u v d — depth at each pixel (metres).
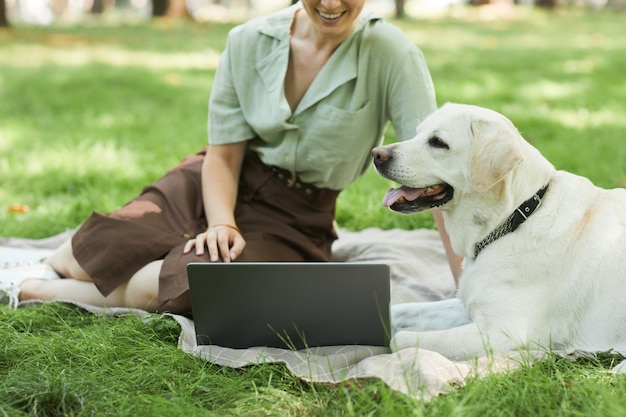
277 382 2.83
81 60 13.41
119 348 3.08
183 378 2.88
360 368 2.79
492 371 2.74
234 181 3.76
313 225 3.78
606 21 22.17
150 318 3.32
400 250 4.40
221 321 3.08
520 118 8.06
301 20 3.72
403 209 3.20
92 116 8.58
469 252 3.19
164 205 3.72
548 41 16.53
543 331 3.08
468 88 9.97
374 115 3.65
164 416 2.58
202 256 3.39
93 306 3.55
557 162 6.27
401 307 3.50
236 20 23.20
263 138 3.71
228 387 2.79
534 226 3.07
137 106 9.22
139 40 16.98
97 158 6.52
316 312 2.99
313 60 3.64
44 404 2.66
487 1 27.30
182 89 10.44
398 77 3.57
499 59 13.22
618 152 6.62
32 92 9.88
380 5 33.09
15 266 4.01
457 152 3.07
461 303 3.33
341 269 2.90
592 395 2.61
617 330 3.03
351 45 3.59
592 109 8.68
